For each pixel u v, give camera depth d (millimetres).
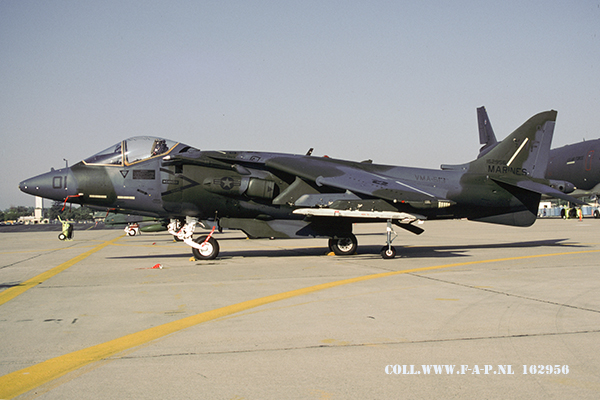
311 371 4160
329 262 12711
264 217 14391
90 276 10320
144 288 8547
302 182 14055
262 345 4918
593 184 49000
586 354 4586
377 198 13977
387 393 3680
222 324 5797
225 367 4266
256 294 7836
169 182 13648
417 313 6309
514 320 5910
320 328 5570
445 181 15555
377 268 11234
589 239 21562
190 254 16109
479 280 9203
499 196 15906
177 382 3914
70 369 4242
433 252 15531
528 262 12320
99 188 13500
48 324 5887
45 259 14930
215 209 14016
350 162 15594
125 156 13750
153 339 5172
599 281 9016
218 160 13953
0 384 3895
